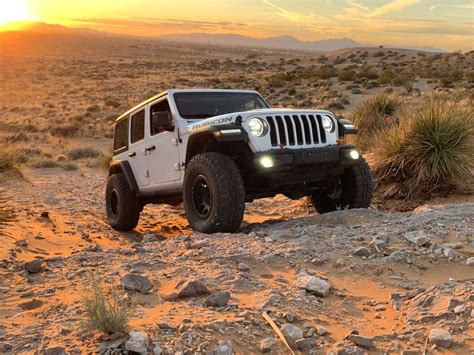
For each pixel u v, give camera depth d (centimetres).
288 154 627
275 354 316
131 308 368
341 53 10631
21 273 495
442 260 471
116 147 915
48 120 3778
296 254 504
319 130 665
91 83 6975
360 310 391
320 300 404
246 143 630
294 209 937
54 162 2177
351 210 678
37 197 1273
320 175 678
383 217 647
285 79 5581
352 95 4022
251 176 657
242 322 348
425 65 5978
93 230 889
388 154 887
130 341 307
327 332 346
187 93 750
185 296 404
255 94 796
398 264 472
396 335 342
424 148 842
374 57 9044
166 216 1070
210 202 630
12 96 5459
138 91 5938
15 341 328
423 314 366
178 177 722
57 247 715
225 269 461
